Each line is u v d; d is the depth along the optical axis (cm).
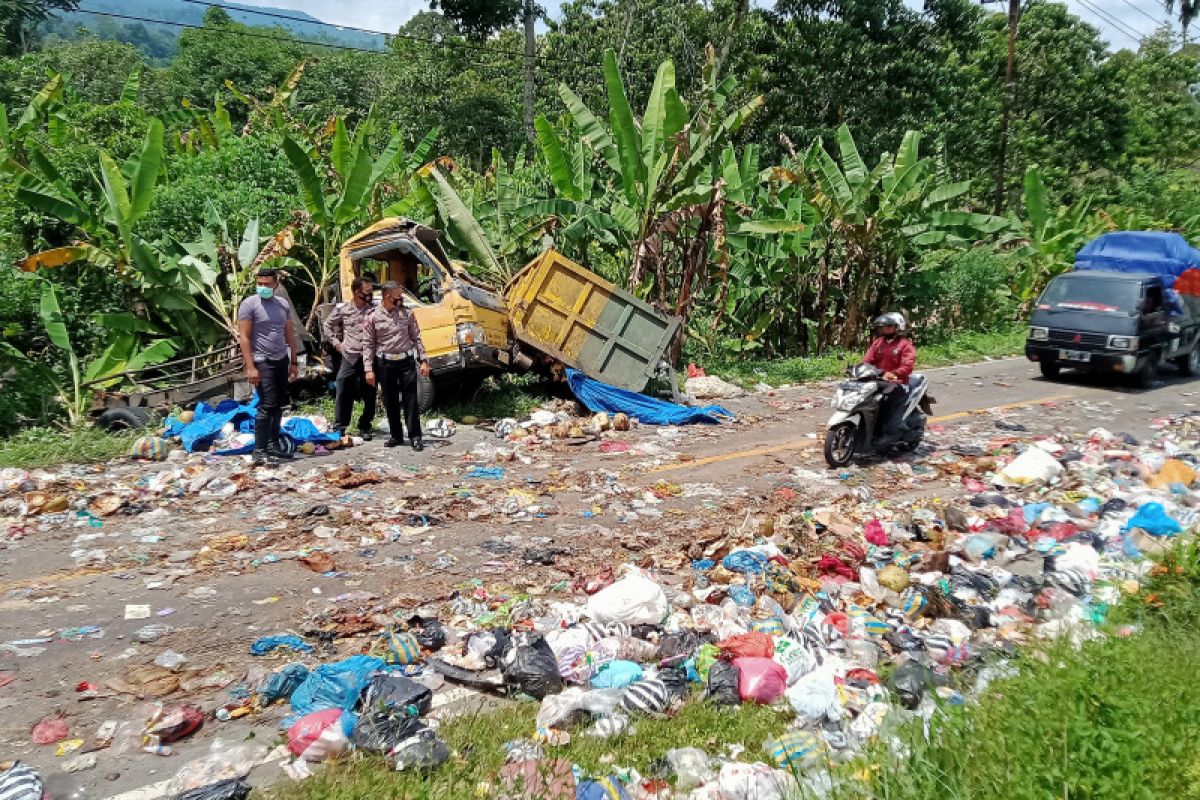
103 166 1109
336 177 1490
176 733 411
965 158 3362
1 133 1273
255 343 877
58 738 406
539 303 1174
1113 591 579
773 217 1714
